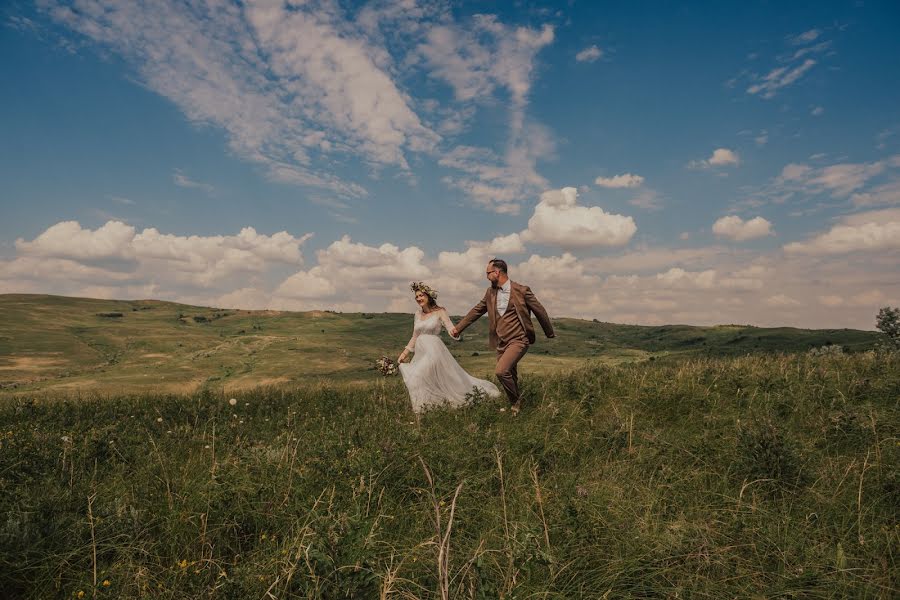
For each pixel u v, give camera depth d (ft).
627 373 28.81
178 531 9.96
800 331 446.60
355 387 36.11
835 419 15.85
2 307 654.94
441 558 6.98
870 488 11.40
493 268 24.23
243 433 21.45
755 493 11.75
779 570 8.64
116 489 12.85
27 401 27.68
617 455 15.60
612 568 8.68
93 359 453.17
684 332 531.50
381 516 10.32
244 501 11.12
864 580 8.16
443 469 13.29
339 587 7.46
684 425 19.40
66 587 8.28
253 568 8.31
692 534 9.70
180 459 16.43
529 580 8.15
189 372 382.83
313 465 13.46
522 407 23.39
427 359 26.14
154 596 7.91
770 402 20.03
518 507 11.29
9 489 11.64
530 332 23.61
